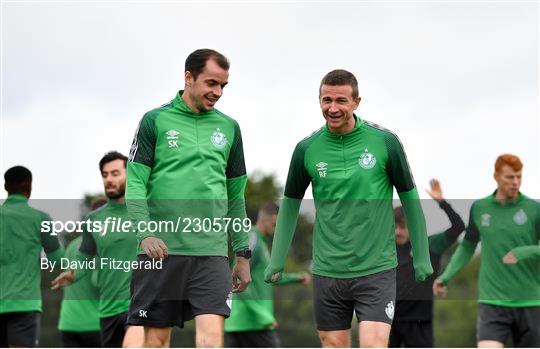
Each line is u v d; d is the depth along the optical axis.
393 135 16.64
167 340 16.28
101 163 19.53
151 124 16.06
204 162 16.08
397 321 19.44
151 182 16.09
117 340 19.97
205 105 16.03
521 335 19.23
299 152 16.91
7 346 19.17
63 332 21.38
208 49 16.12
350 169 16.56
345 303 16.66
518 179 19.12
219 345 15.66
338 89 16.23
